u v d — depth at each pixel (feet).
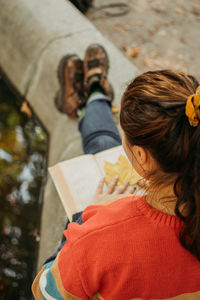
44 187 5.99
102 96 5.14
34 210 5.98
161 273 1.70
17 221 5.90
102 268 1.76
